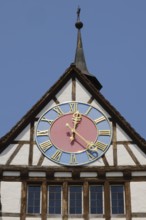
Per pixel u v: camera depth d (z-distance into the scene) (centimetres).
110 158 3141
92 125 3244
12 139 3183
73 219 2997
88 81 3350
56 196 3066
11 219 2989
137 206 3019
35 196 3062
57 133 3222
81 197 3064
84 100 3312
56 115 3269
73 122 3253
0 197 3041
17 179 3086
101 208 3030
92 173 3103
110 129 3225
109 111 3272
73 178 3094
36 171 3103
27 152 3156
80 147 3180
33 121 3241
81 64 3756
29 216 3002
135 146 3169
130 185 3072
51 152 3159
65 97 3319
